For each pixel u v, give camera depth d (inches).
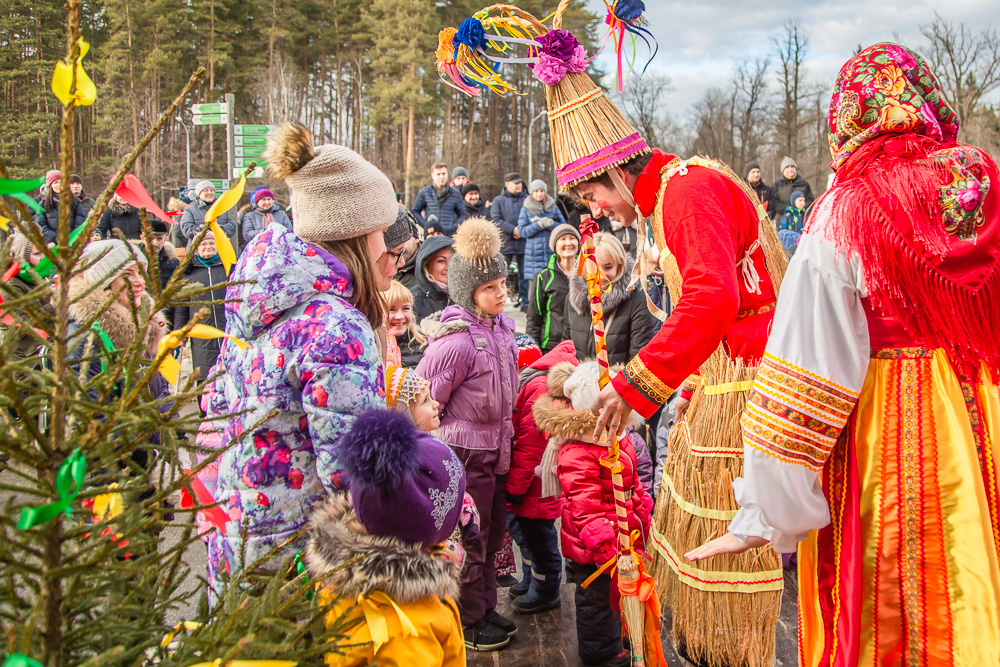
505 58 88.2
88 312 81.9
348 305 65.8
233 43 1472.7
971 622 58.7
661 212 83.7
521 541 133.9
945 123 68.4
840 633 62.8
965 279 59.9
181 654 44.7
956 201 59.6
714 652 93.7
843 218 61.9
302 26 1603.1
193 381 45.6
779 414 62.4
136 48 1330.0
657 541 100.4
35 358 43.4
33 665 33.5
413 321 145.8
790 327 63.1
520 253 375.2
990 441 61.1
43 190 284.0
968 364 61.6
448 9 1566.2
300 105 1517.0
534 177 1838.1
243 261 65.2
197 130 1409.9
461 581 110.3
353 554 59.0
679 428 98.7
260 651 44.4
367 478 57.4
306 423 64.0
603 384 86.8
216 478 70.8
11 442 38.7
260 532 62.5
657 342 73.8
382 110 1480.1
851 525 63.0
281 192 831.1
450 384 109.8
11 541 38.4
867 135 65.3
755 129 1609.3
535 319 183.5
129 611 44.9
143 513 44.3
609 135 85.7
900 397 62.2
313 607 50.0
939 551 60.2
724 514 90.8
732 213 80.8
